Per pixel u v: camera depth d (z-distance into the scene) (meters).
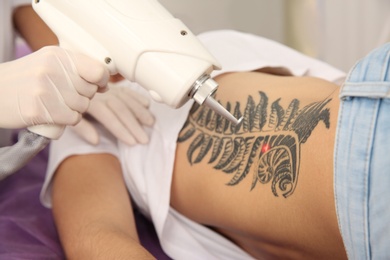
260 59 0.83
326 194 0.51
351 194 0.47
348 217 0.47
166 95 0.57
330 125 0.52
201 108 0.73
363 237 0.47
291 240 0.59
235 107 0.69
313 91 0.62
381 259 0.46
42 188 0.86
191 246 0.73
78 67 0.59
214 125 0.70
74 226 0.70
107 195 0.74
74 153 0.81
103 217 0.70
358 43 1.56
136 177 0.76
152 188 0.73
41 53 0.59
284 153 0.57
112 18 0.58
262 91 0.68
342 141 0.48
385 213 0.45
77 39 0.60
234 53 0.84
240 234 0.69
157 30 0.57
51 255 0.74
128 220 0.72
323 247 0.56
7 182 0.95
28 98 0.57
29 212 0.88
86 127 0.80
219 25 1.46
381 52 0.47
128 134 0.78
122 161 0.81
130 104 0.81
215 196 0.66
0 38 1.09
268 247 0.66
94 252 0.64
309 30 1.55
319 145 0.52
